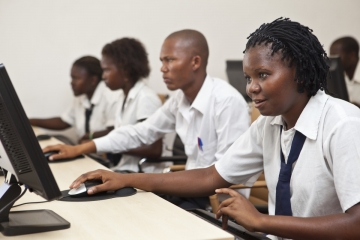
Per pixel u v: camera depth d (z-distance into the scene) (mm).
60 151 2166
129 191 1490
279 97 1283
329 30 4312
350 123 1233
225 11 4016
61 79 3736
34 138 1058
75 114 3592
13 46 3621
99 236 1096
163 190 1546
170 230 1137
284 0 4156
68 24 3703
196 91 2215
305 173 1331
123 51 2771
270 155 1468
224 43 4039
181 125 2318
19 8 3604
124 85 2824
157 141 2564
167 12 3883
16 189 1169
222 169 1562
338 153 1229
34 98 3697
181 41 2180
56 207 1344
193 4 3936
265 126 1474
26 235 1107
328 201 1315
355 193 1186
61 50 3711
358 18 4355
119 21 3793
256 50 1282
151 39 3869
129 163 2725
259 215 1228
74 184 1467
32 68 3674
